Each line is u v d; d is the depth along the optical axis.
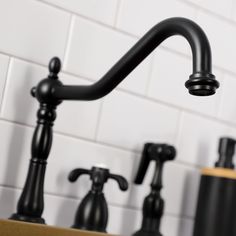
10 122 0.79
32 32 0.81
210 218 0.90
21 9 0.80
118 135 0.90
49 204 0.82
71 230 0.62
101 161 0.88
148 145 0.90
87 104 0.87
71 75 0.85
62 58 0.84
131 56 0.56
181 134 0.99
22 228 0.58
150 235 0.85
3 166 0.78
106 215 0.78
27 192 0.71
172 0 0.98
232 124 1.07
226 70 1.06
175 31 0.52
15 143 0.79
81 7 0.86
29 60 0.81
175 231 0.98
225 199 0.90
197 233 0.92
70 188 0.84
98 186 0.79
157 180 0.88
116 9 0.90
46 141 0.72
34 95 0.75
